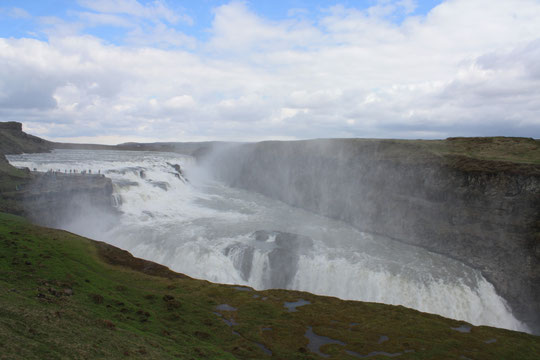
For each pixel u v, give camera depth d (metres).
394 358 24.80
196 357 21.03
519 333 31.84
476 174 57.88
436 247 57.75
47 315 20.05
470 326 32.56
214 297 33.81
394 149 78.94
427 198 64.31
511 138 75.50
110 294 29.02
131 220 62.41
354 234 65.94
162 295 31.73
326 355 24.69
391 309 34.94
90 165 85.06
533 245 48.06
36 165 75.38
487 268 50.41
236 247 52.75
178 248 51.56
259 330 27.66
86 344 17.73
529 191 51.78
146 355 18.78
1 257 31.61
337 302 35.78
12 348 14.99
